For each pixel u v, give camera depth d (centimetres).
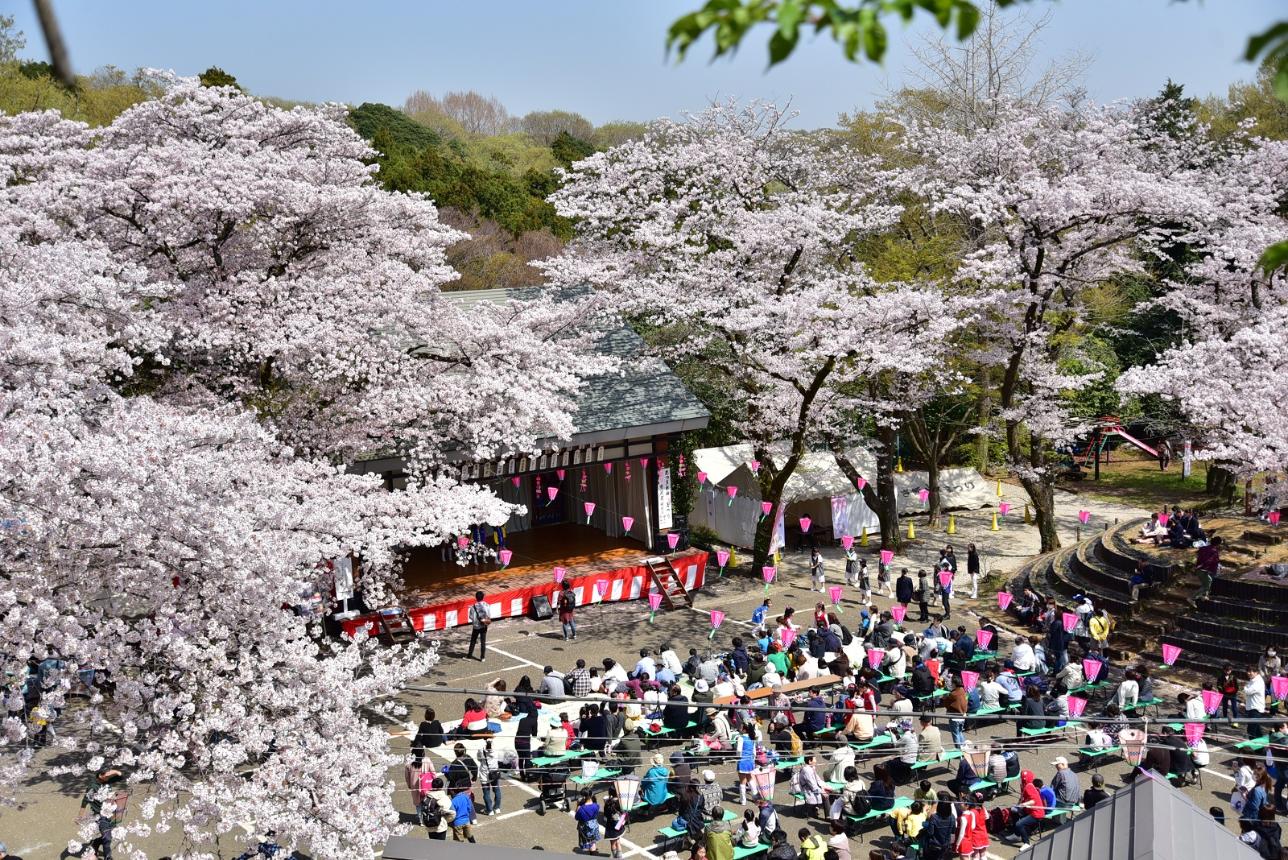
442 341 2792
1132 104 4153
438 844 1195
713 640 3088
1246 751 2261
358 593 3012
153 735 1620
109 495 1479
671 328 3859
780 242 3425
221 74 5947
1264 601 2852
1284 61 248
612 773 2100
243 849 1925
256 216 2441
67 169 2345
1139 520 3691
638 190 3684
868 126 5466
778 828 1978
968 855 1884
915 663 2547
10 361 1567
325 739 1675
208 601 1612
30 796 2005
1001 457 5022
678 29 274
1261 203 3512
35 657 1564
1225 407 2814
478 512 2419
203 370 2403
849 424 3934
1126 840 837
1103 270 3578
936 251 3972
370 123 7619
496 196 6275
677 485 3919
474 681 2762
